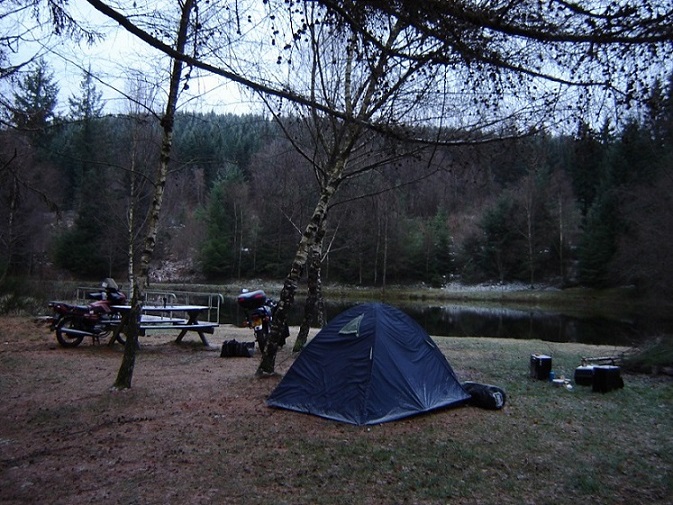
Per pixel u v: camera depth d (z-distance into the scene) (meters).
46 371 8.80
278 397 6.81
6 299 17.00
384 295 38.94
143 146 17.67
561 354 12.45
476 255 48.16
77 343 11.61
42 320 14.26
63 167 31.16
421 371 6.88
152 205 7.60
